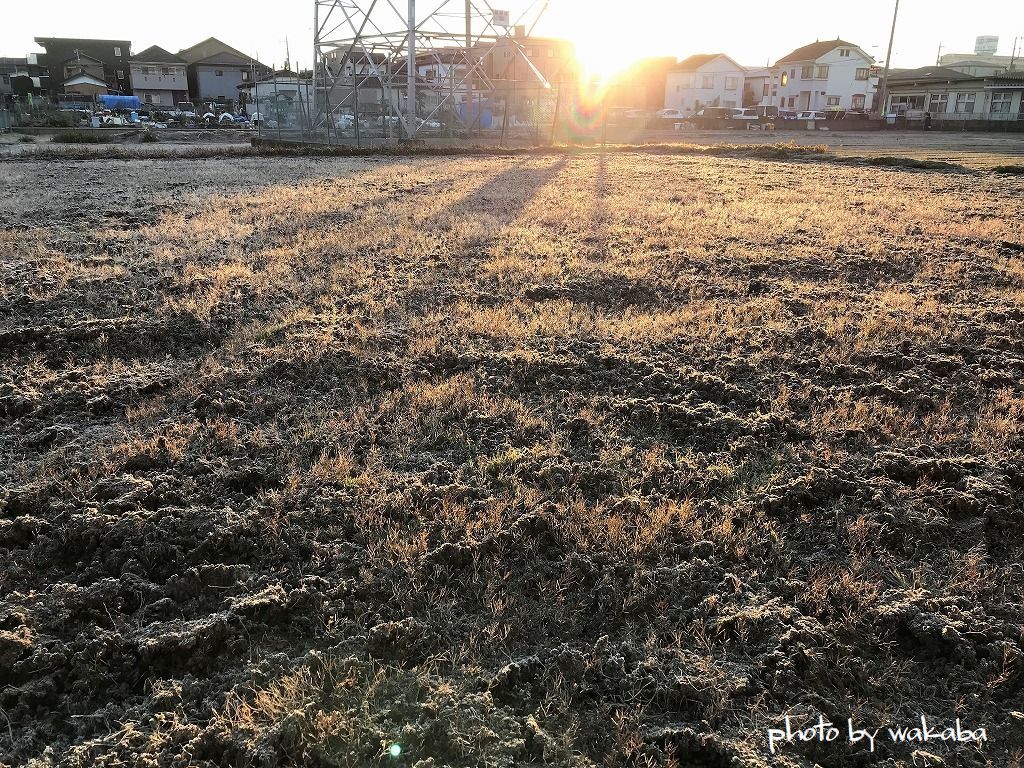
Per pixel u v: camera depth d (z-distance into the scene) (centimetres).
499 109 3088
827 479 359
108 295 638
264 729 217
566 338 557
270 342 534
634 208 1171
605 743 223
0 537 304
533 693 239
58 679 238
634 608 277
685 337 564
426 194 1322
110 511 321
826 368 510
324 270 743
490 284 700
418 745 215
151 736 215
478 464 373
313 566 293
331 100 2902
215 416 418
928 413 447
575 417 425
